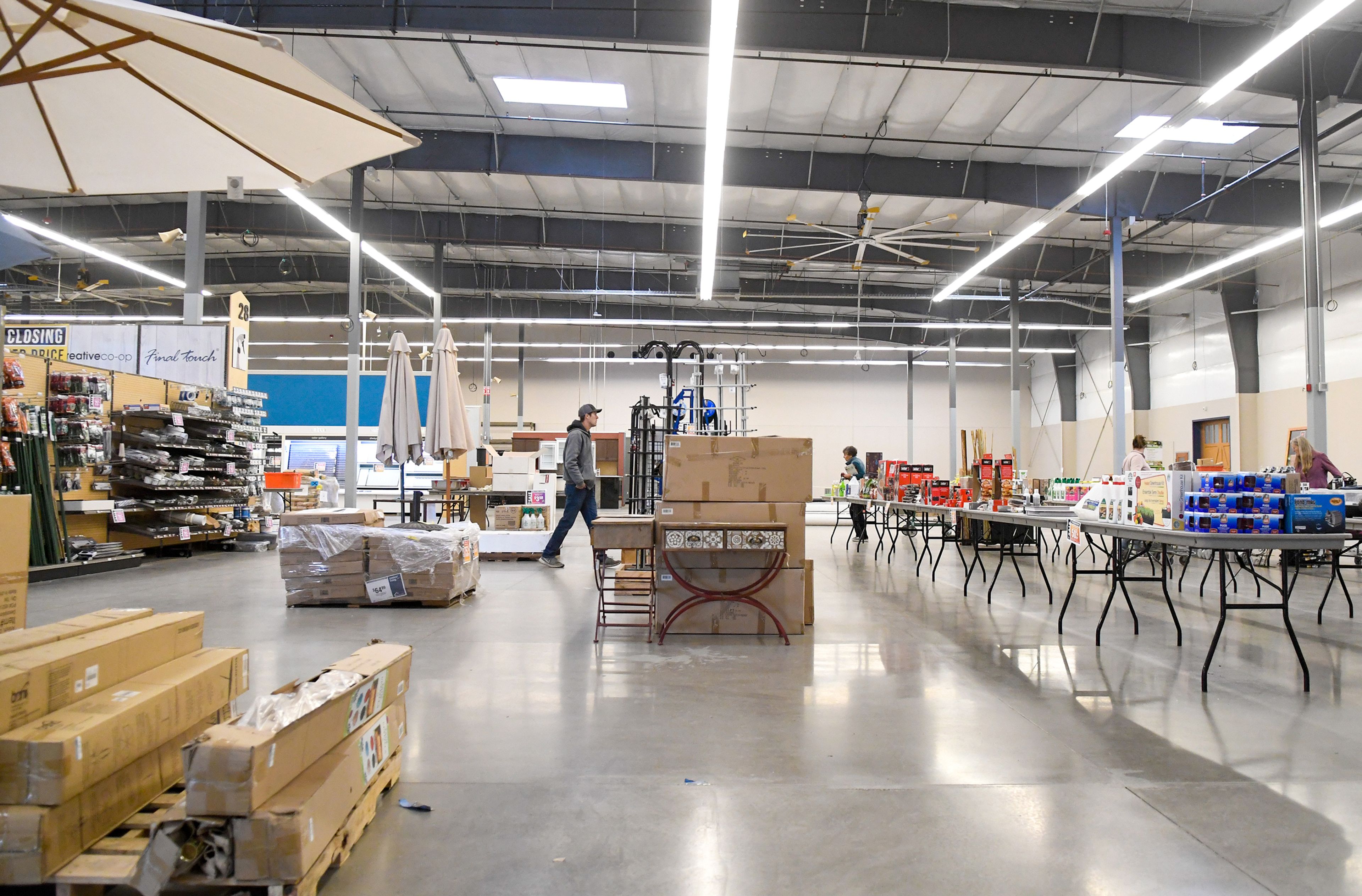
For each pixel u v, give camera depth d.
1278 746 2.54
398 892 1.63
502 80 9.05
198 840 1.45
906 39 7.32
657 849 1.83
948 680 3.41
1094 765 2.37
